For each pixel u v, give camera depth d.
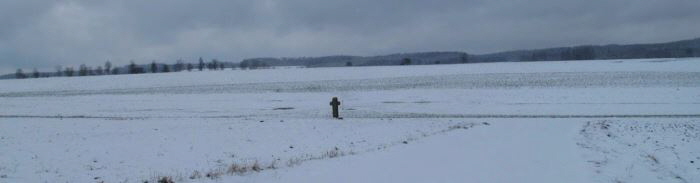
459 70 79.25
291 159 12.19
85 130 20.59
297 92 45.03
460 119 22.31
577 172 10.06
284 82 60.25
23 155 14.30
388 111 27.58
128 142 16.84
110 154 14.35
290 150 14.64
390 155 12.21
